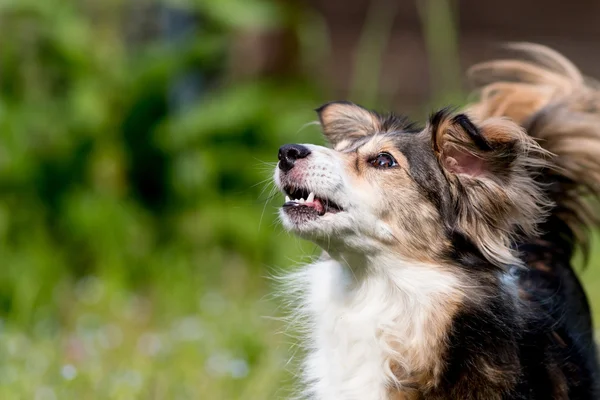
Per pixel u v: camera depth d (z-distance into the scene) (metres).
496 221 7.50
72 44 13.05
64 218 13.11
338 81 20.69
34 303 12.12
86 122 13.06
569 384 7.68
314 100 15.22
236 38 15.24
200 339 11.12
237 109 13.86
